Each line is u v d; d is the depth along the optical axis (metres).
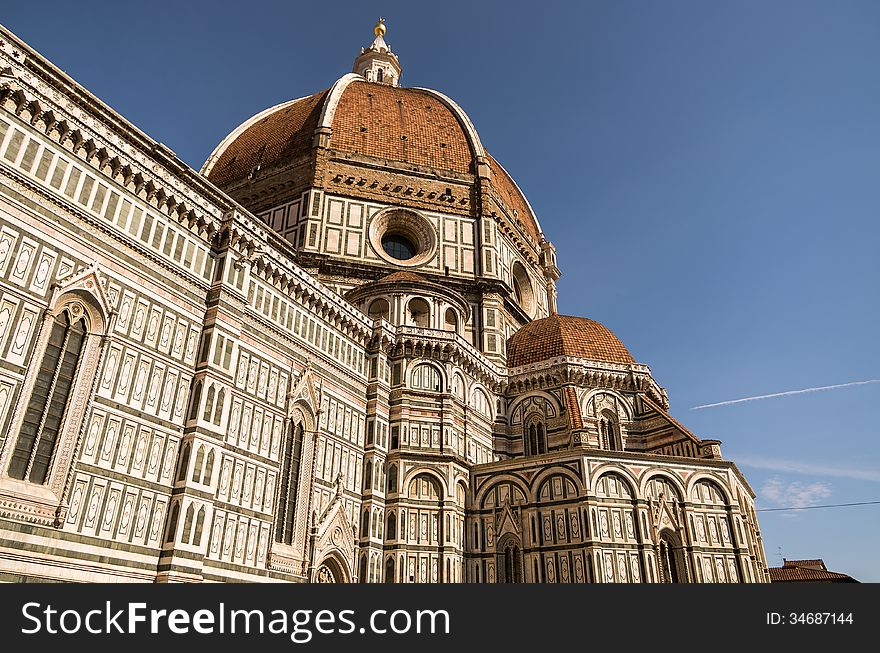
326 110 78.81
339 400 51.25
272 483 42.62
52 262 33.31
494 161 93.31
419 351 58.44
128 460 34.38
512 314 77.81
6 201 31.91
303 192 72.62
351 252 69.81
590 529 50.84
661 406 69.62
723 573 51.84
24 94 33.44
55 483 31.14
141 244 38.16
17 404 30.47
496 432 65.06
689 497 53.91
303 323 49.34
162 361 37.66
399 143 80.06
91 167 36.41
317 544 45.28
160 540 34.81
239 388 41.84
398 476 52.88
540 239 95.25
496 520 55.09
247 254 44.88
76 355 33.91
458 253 73.94
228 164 84.06
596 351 69.38
